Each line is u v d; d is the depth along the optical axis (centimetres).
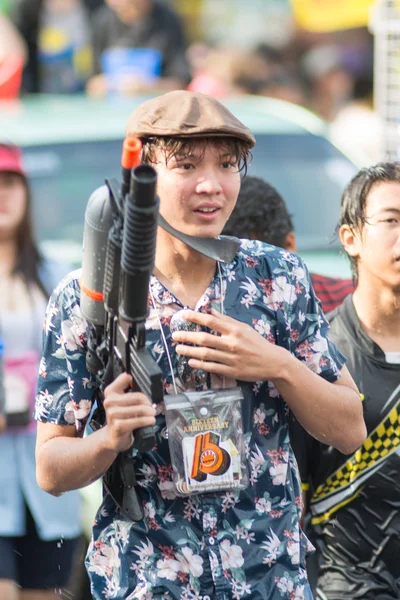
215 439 675
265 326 701
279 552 689
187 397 675
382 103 1341
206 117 660
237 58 2747
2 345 1062
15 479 1086
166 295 689
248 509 691
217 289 697
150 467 685
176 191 668
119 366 666
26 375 1137
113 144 1620
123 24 2530
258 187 991
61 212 1536
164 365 684
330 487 861
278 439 703
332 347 727
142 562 687
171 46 2533
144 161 680
